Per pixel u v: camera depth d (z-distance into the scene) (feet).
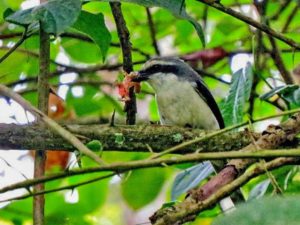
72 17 23.04
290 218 12.22
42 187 23.47
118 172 19.95
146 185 39.68
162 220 20.75
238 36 49.03
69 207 40.65
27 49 34.58
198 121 40.73
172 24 47.34
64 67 44.27
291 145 26.71
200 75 45.27
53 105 43.68
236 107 31.14
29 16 23.18
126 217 57.00
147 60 42.04
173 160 19.02
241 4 45.65
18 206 39.24
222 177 22.89
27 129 26.71
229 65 47.83
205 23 43.11
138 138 28.02
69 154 39.93
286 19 46.34
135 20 47.01
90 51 44.80
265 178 34.63
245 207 12.55
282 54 44.65
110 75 50.52
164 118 41.37
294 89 30.32
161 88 40.75
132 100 30.66
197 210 21.02
